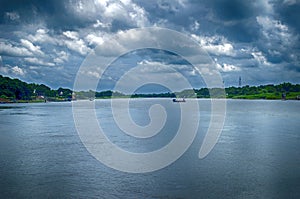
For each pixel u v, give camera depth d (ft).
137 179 84.02
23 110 357.00
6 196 72.74
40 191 75.61
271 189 76.59
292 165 97.04
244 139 144.25
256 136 153.69
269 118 254.88
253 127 190.49
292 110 366.22
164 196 72.43
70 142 135.03
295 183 80.53
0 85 613.93
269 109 386.52
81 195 73.10
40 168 93.86
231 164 98.63
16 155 110.22
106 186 78.84
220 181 82.23
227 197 71.87
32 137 148.56
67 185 79.30
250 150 118.83
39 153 113.39
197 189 76.59
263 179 83.61
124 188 77.36
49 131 169.58
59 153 113.19
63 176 86.28
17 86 647.97
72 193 74.18
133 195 72.84
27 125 198.59
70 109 371.76
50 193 74.38
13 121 224.74
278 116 275.80
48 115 279.49
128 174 88.22
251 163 99.30
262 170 91.66
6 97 616.39
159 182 81.71
